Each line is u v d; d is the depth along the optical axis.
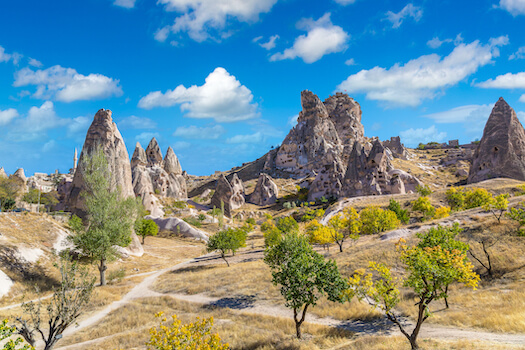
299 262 25.03
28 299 38.84
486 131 115.81
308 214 108.69
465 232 40.75
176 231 94.06
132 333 28.83
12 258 44.53
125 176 74.00
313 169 173.00
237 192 152.12
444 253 18.77
